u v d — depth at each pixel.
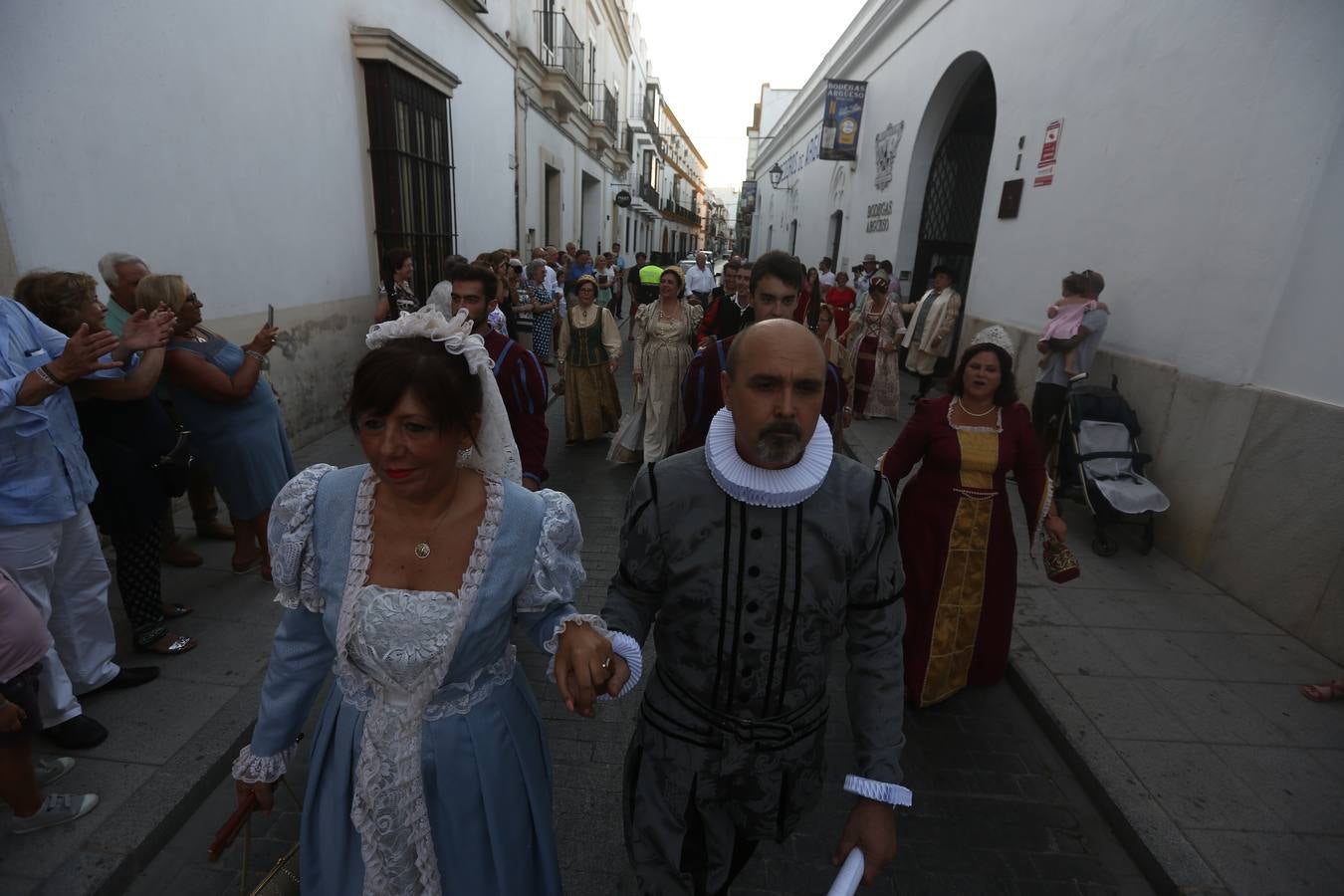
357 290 7.08
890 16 12.47
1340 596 3.53
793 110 23.61
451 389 1.27
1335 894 2.26
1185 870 2.33
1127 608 4.05
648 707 1.64
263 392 3.64
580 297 6.88
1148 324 5.19
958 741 3.07
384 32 6.68
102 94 3.81
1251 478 4.12
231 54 4.95
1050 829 2.61
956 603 3.03
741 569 1.43
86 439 2.80
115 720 2.73
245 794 1.57
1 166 3.24
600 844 2.42
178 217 4.47
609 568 4.46
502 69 11.13
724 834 1.63
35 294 2.75
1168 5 5.12
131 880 2.19
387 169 7.24
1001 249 8.02
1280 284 4.05
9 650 2.00
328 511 1.40
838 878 1.33
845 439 7.58
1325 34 3.79
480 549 1.38
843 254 15.95
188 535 4.38
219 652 3.19
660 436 5.93
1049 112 6.95
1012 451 2.92
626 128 25.92
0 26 3.22
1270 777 2.76
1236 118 4.39
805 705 1.56
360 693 1.44
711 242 92.12
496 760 1.47
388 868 1.42
